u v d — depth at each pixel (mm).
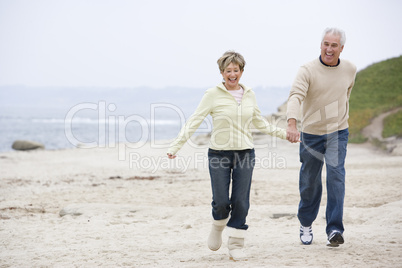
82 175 26875
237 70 7715
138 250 9242
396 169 23266
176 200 16672
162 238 10602
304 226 9047
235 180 7773
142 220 12961
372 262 7078
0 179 25047
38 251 9453
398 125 41781
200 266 7414
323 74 8383
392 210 12172
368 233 9891
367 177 20703
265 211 13414
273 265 7137
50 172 29297
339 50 8211
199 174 25547
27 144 57625
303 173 8688
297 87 8430
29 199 17703
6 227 12234
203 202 16172
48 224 12641
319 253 7961
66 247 9797
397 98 51094
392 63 59969
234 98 7695
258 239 10055
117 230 11633
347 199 15641
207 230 11477
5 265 8234
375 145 38312
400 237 9211
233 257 7789
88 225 12336
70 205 14703
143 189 19609
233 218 7887
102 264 8016
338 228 8266
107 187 20938
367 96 54156
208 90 7836
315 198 8828
